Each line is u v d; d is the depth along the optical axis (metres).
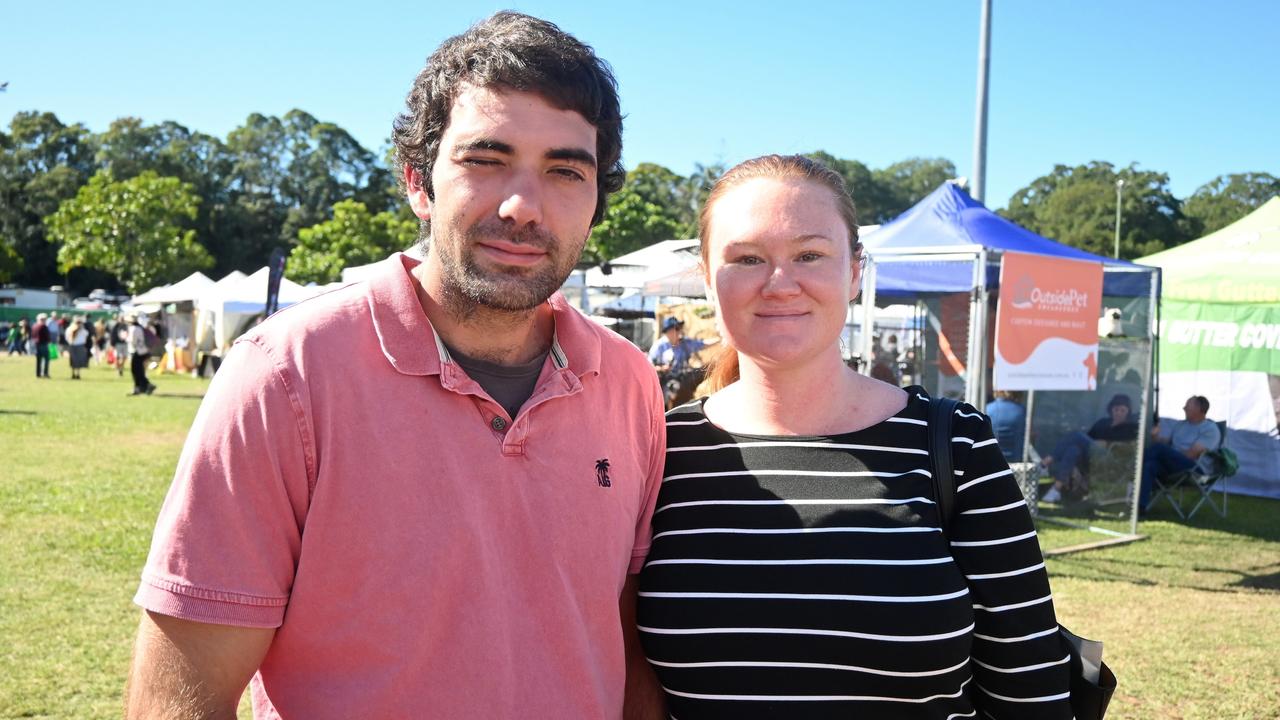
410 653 1.37
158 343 25.17
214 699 1.31
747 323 1.76
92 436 12.90
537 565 1.49
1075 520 8.17
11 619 5.04
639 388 1.80
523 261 1.46
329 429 1.36
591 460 1.60
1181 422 10.05
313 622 1.37
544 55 1.48
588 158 1.51
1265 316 10.39
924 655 1.58
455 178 1.47
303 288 23.00
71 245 45.84
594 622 1.56
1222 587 6.19
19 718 3.88
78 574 5.94
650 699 1.87
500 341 1.56
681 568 1.76
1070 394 8.14
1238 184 71.00
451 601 1.39
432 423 1.43
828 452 1.75
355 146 79.88
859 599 1.61
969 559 1.67
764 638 1.65
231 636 1.32
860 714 1.62
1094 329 6.82
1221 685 4.43
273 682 1.41
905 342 13.73
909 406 1.78
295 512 1.37
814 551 1.66
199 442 1.34
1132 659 4.77
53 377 24.88
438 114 1.51
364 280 1.54
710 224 1.85
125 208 45.66
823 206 1.76
